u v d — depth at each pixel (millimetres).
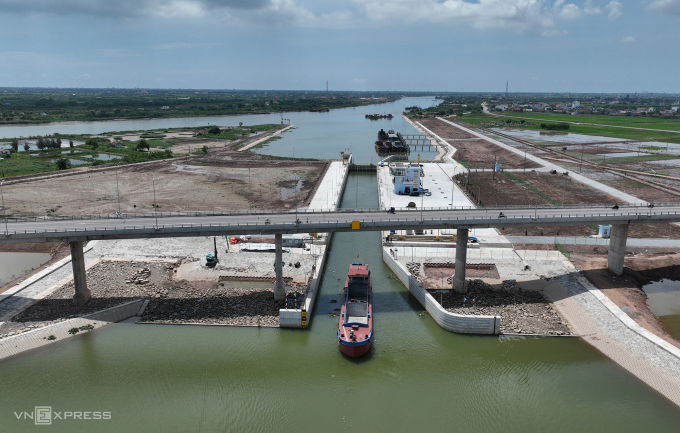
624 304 91188
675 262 111125
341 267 116562
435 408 67188
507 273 106375
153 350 79938
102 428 62938
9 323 84812
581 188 189125
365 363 77500
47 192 182000
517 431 62594
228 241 127125
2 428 62406
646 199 168000
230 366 76312
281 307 92688
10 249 125375
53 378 72750
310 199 174250
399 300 98500
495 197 174625
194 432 62656
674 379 69438
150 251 121062
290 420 64750
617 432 61750
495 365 76500
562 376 73125
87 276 104375
